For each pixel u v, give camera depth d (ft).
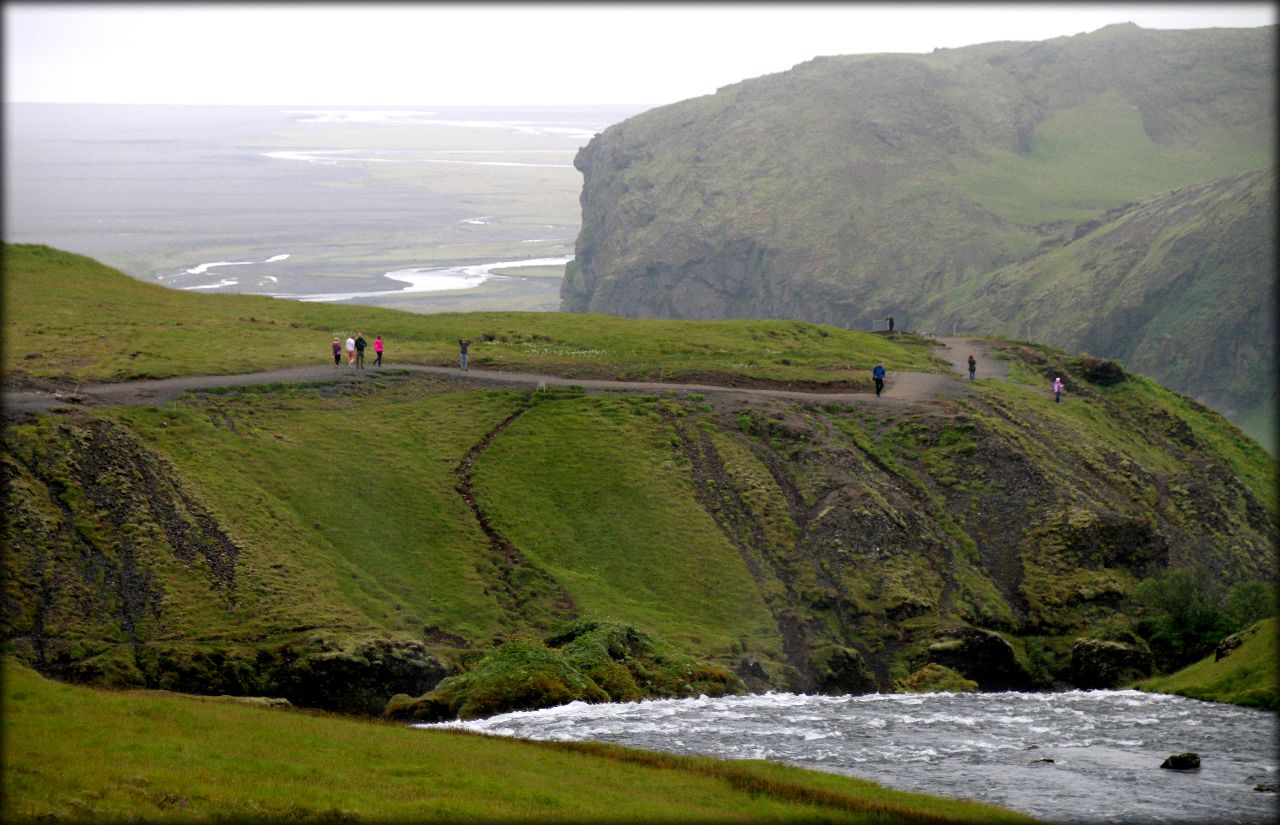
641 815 122.83
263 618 248.93
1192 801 150.41
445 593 280.51
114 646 230.27
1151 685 241.76
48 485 263.49
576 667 229.66
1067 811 145.48
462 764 136.67
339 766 129.08
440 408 368.68
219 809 109.50
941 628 291.58
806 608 298.97
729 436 368.48
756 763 159.02
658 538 317.42
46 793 106.11
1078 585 318.65
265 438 321.73
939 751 179.42
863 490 337.72
